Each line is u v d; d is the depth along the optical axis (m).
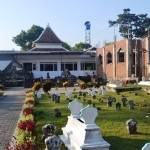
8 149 9.45
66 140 11.77
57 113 18.61
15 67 65.56
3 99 34.47
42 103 27.02
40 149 10.93
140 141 12.23
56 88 45.28
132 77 55.22
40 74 71.75
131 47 58.59
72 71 73.56
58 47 79.25
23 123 12.11
